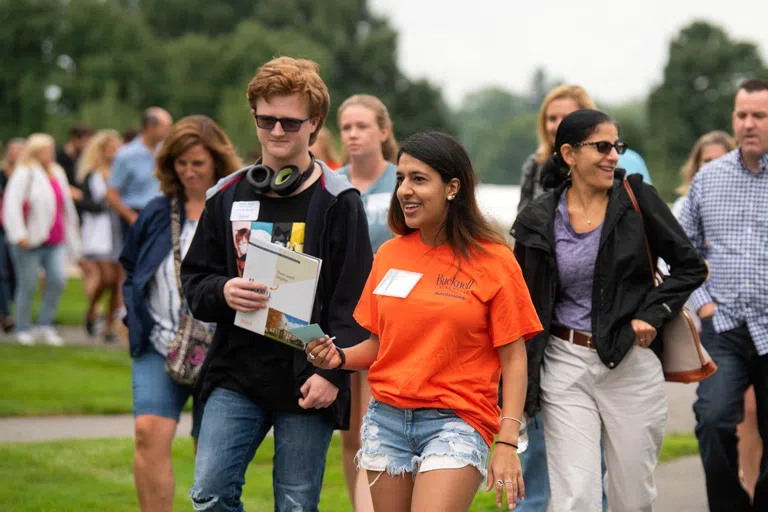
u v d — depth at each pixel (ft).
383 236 34.91
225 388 25.12
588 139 27.22
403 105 399.03
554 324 27.66
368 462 23.12
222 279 25.03
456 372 22.68
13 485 37.52
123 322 30.73
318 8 435.53
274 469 25.36
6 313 80.33
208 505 24.86
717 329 33.01
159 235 30.25
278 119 24.71
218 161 30.42
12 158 84.07
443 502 21.93
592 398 27.37
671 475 41.60
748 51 392.47
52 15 398.01
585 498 26.53
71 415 51.42
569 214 27.81
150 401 29.35
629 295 27.17
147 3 451.94
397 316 22.79
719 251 33.32
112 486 37.91
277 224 25.05
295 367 24.58
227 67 384.88
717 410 32.53
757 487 32.58
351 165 36.09
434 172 22.72
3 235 80.28
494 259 22.79
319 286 25.02
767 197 32.94
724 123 384.47
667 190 357.61
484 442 22.76
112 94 329.93
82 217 75.77
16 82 395.55
